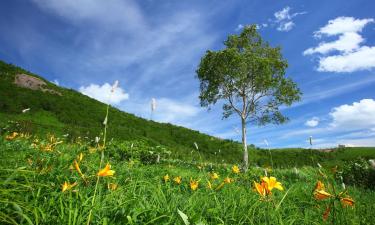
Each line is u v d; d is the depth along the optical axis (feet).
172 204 11.73
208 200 13.46
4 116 103.71
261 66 109.60
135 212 9.34
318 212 14.19
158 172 27.02
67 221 8.29
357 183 43.60
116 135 112.98
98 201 9.91
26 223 8.00
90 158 25.25
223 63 108.99
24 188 10.18
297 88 112.06
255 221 11.75
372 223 14.73
